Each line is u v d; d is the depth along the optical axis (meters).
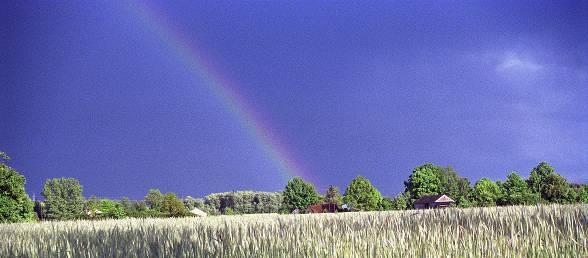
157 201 120.12
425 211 28.38
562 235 13.56
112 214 88.75
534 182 101.56
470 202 106.06
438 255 11.98
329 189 136.25
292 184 130.25
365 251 12.73
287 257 12.50
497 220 18.25
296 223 20.72
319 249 12.91
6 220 54.41
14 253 14.91
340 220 23.36
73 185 122.56
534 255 11.99
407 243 12.95
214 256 12.60
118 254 13.10
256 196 164.88
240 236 15.33
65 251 14.20
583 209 20.27
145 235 16.97
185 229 19.12
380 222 20.95
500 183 116.19
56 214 119.94
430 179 135.88
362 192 116.50
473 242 12.97
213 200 166.38
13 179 56.06
